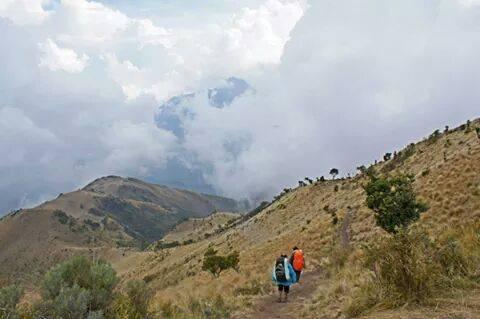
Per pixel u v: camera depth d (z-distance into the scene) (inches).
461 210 1154.0
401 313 276.1
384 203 896.3
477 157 1470.2
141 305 369.1
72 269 327.0
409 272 303.0
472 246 396.8
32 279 318.7
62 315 283.3
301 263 752.3
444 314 258.5
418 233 363.9
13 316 273.3
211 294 742.5
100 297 317.7
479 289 299.1
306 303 525.0
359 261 628.4
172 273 3767.2
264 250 2166.6
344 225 1727.4
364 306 325.7
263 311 533.3
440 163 1733.5
